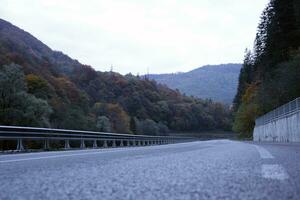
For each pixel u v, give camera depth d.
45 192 3.70
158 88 184.38
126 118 109.44
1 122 42.25
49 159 9.45
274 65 78.50
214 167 6.53
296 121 38.09
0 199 3.26
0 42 88.50
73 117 66.00
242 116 108.50
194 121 190.00
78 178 4.97
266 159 8.42
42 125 44.69
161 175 5.33
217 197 3.40
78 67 144.12
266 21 85.38
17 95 44.91
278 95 70.75
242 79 149.38
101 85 142.88
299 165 6.68
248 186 4.10
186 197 3.43
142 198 3.39
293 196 3.39
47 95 69.50
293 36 72.81
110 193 3.69
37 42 161.62
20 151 18.61
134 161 8.32
